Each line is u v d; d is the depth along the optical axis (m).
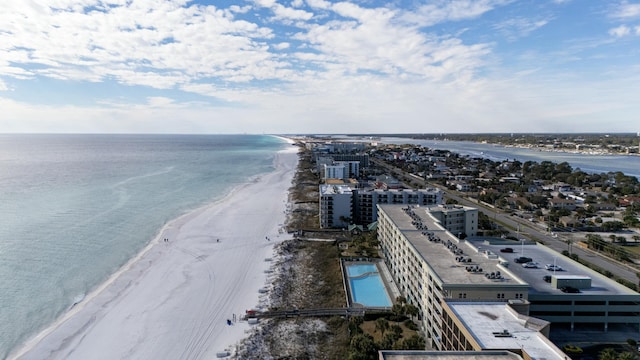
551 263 104.25
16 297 99.06
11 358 75.00
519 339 57.88
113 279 110.44
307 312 93.25
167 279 111.31
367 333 82.88
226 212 192.88
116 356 75.56
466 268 83.69
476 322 63.47
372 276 118.06
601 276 94.75
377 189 184.88
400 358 51.94
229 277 113.81
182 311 93.19
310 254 136.50
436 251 94.38
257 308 95.69
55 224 162.25
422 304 88.00
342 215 169.00
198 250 136.25
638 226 170.38
